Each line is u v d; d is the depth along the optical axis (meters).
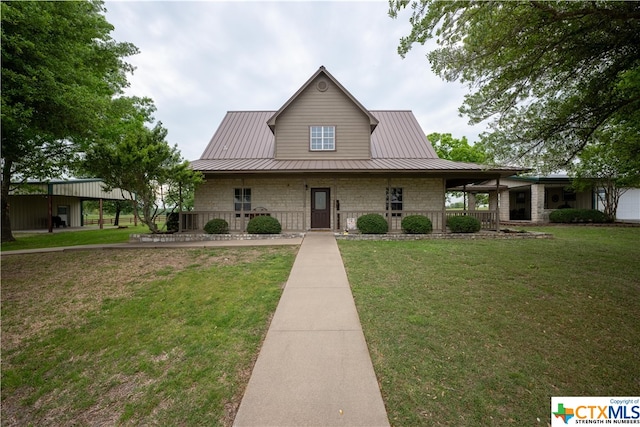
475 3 3.66
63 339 3.94
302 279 5.58
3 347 3.85
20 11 5.95
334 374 2.77
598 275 5.68
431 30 4.20
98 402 2.78
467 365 2.95
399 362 2.98
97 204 40.53
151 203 10.63
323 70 13.03
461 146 25.88
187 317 4.29
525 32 4.34
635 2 3.78
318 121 13.16
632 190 19.12
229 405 2.51
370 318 3.94
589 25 4.18
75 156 13.52
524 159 6.05
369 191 12.95
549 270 6.02
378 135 15.17
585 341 3.40
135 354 3.46
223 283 5.59
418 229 10.60
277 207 12.86
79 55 8.28
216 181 12.88
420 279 5.50
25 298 5.30
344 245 8.95
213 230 10.78
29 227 21.34
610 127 6.44
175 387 2.80
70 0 7.09
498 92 5.22
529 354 3.15
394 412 2.33
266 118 16.45
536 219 17.83
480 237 10.43
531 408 2.42
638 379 2.79
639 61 4.70
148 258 7.70
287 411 2.32
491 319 3.90
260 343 3.47
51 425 2.59
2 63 5.98
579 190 16.62
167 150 9.70
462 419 2.28
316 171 10.69
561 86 5.29
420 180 12.91
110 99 11.83
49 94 6.32
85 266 7.11
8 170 12.77
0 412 2.80
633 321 3.85
